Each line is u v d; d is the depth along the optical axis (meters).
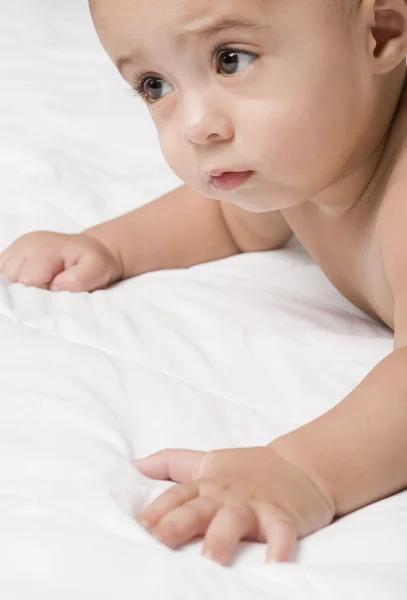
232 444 1.08
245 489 0.94
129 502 0.94
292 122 1.10
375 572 0.83
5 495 0.95
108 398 1.14
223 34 1.06
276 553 0.87
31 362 1.21
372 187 1.24
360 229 1.27
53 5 2.71
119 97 2.15
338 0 1.10
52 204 1.71
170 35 1.07
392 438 0.99
